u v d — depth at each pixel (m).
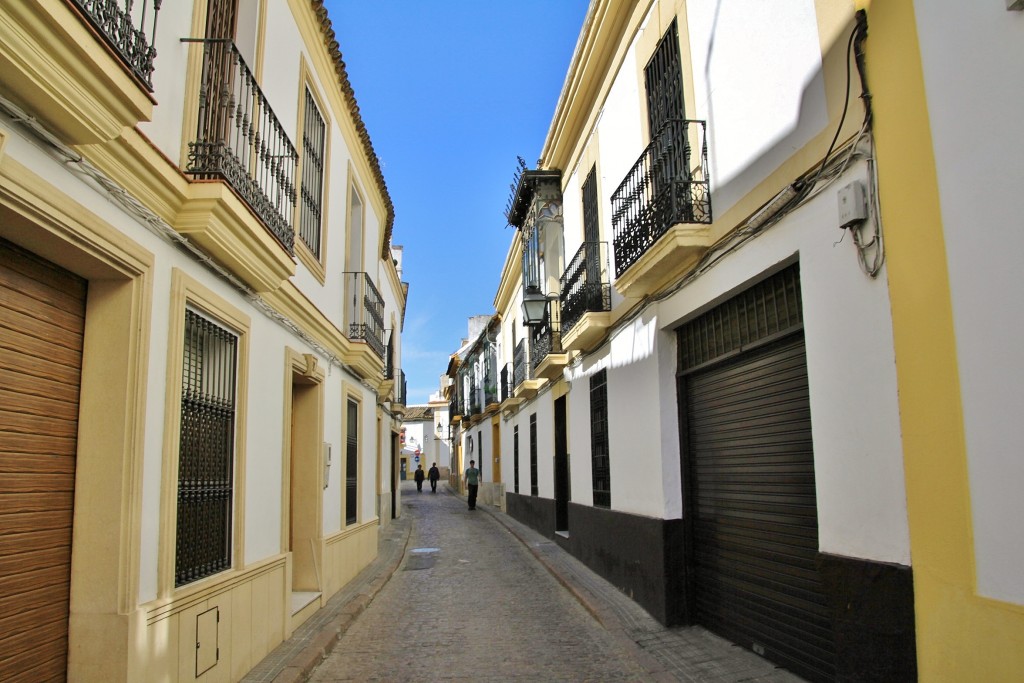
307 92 8.23
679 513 7.16
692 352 7.09
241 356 5.74
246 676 5.48
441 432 56.31
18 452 3.41
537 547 13.33
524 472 18.33
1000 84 3.05
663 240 6.39
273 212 5.92
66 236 3.38
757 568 5.75
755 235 5.38
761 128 5.29
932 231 3.47
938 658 3.42
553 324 13.35
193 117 4.75
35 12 2.68
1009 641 2.96
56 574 3.70
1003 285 3.03
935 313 3.45
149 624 4.00
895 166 3.75
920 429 3.56
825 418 4.45
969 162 3.23
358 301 10.88
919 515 3.57
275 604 6.34
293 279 7.25
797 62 4.77
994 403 3.08
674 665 5.80
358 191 11.37
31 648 3.47
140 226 4.10
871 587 3.93
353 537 10.28
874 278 3.97
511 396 20.25
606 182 9.70
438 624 7.67
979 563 3.16
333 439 9.29
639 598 7.86
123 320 4.00
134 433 3.94
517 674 5.79
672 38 7.12
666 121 6.42
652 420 7.61
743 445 6.03
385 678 5.72
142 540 4.02
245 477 5.69
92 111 3.17
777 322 5.38
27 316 3.51
